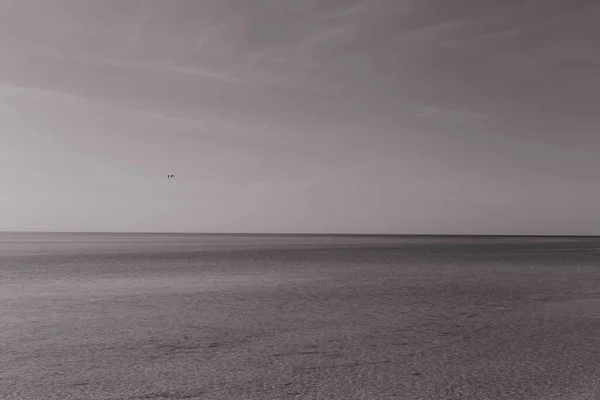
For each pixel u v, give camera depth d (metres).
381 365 8.95
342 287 21.92
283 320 13.55
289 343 10.71
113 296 18.47
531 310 15.62
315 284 23.14
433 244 108.38
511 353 9.91
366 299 17.98
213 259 42.94
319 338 11.24
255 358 9.38
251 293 19.64
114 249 67.31
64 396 7.07
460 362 9.19
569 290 21.17
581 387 7.68
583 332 12.12
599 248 79.50
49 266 33.53
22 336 11.28
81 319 13.58
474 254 56.50
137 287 21.48
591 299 18.31
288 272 29.89
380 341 10.97
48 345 10.37
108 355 9.52
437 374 8.37
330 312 14.98
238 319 13.67
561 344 10.77
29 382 7.73
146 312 14.84
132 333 11.69
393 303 17.00
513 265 37.41
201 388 7.48
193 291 20.20
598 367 8.86
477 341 11.03
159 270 30.67
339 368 8.72
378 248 77.94
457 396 7.21
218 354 9.68
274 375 8.23
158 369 8.54
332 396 7.16
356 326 12.73
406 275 28.36
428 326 12.80
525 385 7.77
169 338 11.15
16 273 27.86
